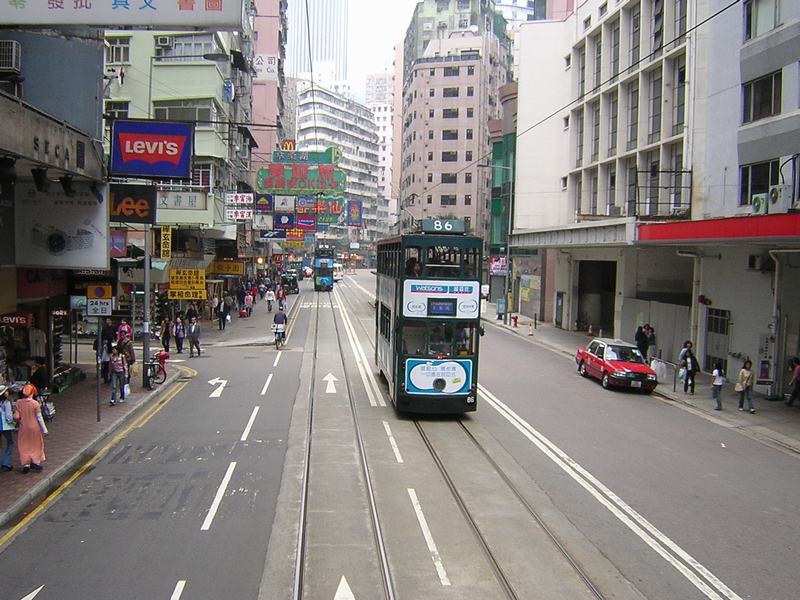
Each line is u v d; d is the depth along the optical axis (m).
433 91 92.31
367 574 8.50
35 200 16.16
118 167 16.34
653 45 32.75
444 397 17.48
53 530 9.94
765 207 21.16
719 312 26.16
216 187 36.19
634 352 24.59
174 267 32.94
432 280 17.53
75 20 13.09
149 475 12.66
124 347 19.86
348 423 17.02
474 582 8.36
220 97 36.81
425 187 92.62
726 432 17.97
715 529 10.59
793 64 22.27
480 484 12.36
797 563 9.35
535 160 47.53
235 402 19.64
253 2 53.53
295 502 11.18
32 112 12.86
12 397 15.73
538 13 60.69
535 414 18.91
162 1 13.01
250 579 8.35
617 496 12.03
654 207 31.73
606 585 8.45
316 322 43.66
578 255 41.31
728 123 25.73
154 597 7.88
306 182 43.16
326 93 135.50
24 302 18.72
